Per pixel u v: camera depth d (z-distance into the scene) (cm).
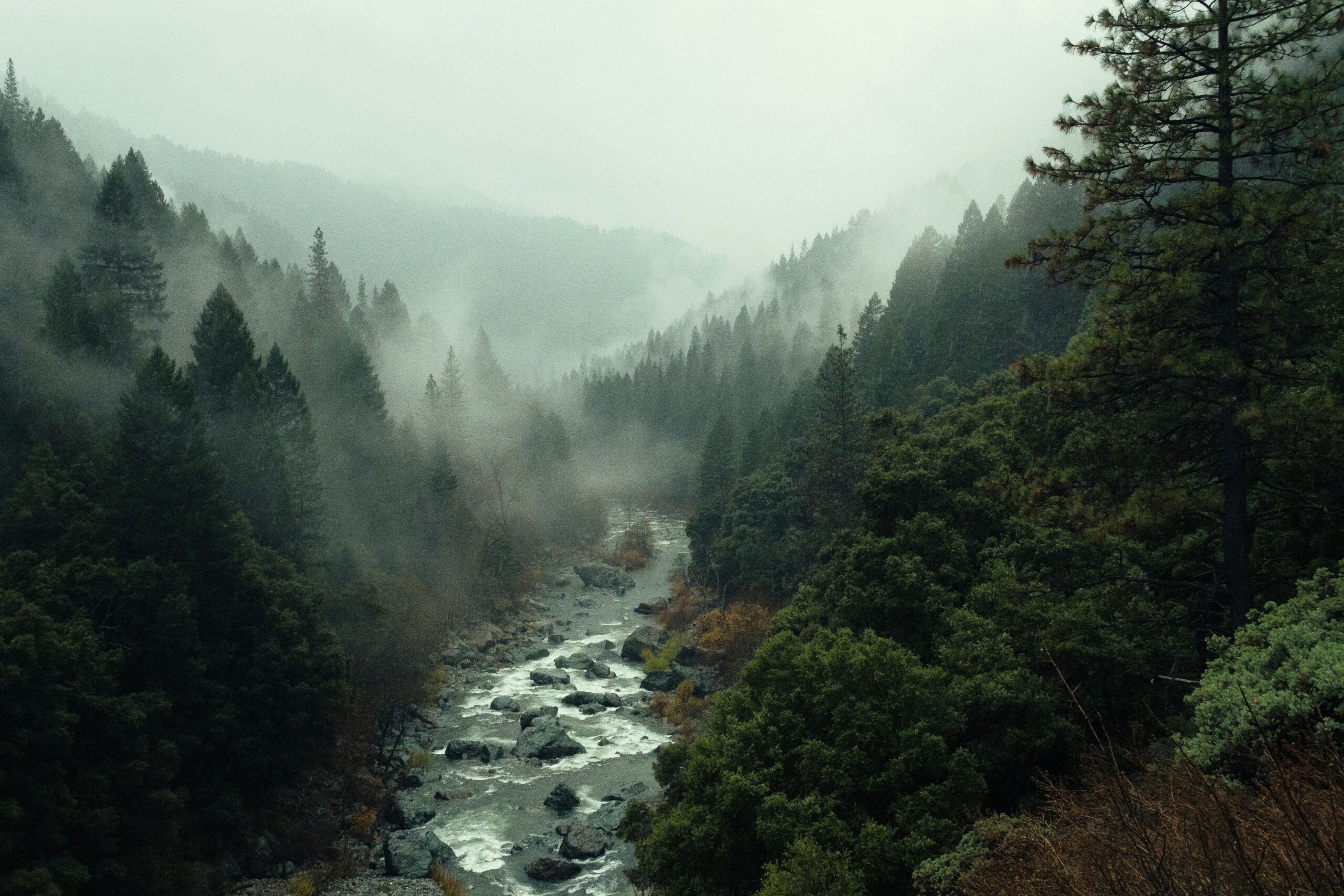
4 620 2989
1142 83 1917
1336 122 1756
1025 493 2219
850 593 3128
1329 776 864
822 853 1883
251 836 3941
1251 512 2212
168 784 3678
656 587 10275
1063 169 2022
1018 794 2195
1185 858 766
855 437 6475
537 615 8931
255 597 4378
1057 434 3566
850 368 6706
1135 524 1997
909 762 2111
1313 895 652
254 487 5447
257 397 5681
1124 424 2136
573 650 7644
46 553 4025
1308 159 1795
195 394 5575
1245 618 1894
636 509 16100
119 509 4144
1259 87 1827
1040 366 2130
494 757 5156
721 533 8275
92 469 4697
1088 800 1277
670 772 3134
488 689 6506
